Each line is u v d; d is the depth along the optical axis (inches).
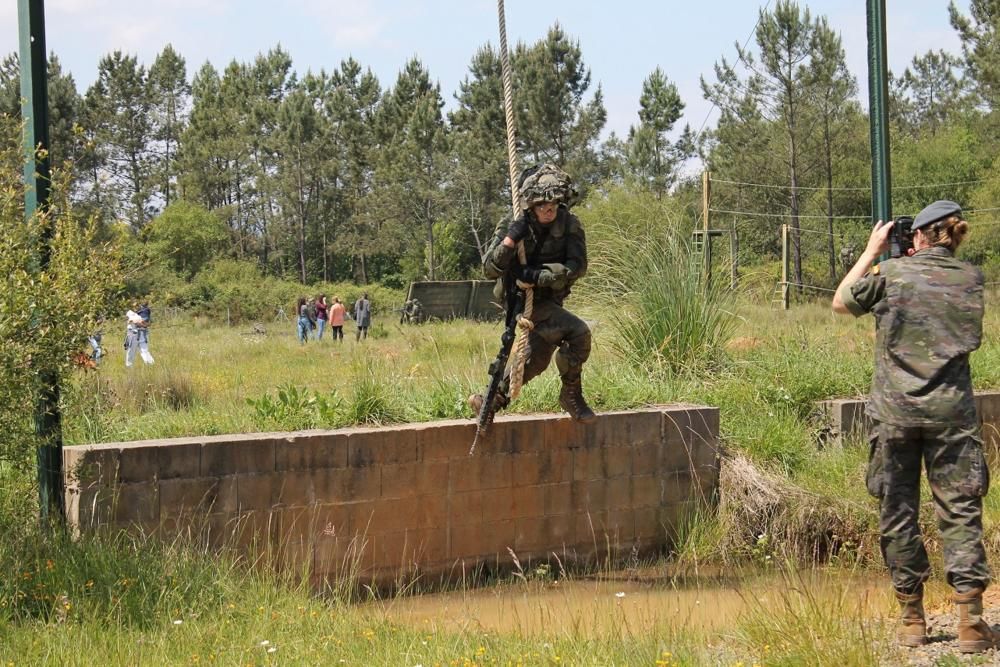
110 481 289.4
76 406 290.0
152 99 3344.0
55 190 285.4
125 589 258.2
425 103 2773.1
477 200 2775.6
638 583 345.4
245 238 3225.9
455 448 339.9
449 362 510.9
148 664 218.2
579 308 499.5
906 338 219.9
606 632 253.4
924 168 2215.8
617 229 512.1
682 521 379.6
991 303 1153.4
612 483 367.9
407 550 332.2
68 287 267.9
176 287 2180.1
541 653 226.8
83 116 2522.1
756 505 375.2
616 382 408.8
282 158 3238.2
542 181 281.4
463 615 301.1
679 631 247.8
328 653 232.1
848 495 377.4
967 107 2150.6
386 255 3307.1
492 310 1706.4
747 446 402.3
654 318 477.7
